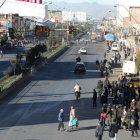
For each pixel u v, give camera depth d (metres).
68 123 31.34
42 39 179.75
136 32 90.50
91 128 29.61
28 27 185.75
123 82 49.91
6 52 113.38
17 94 46.19
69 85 54.69
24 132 27.86
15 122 31.47
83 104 40.47
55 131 28.36
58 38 151.62
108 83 45.59
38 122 31.55
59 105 39.69
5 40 125.06
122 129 29.56
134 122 27.11
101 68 65.88
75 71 70.62
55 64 86.19
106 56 106.62
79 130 28.89
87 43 171.50
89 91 49.44
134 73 63.34
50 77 63.50
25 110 36.81
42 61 80.81
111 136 24.61
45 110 36.97
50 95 45.94
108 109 30.22
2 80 54.22
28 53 73.12
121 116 30.00
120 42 134.25
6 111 36.28
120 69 75.00
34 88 51.16
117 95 40.81
